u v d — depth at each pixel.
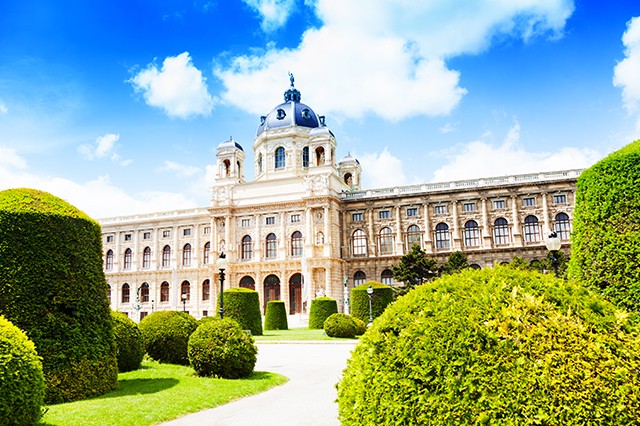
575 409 6.00
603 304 7.26
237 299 46.19
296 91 102.38
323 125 96.50
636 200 11.99
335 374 22.03
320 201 82.12
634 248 11.75
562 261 55.91
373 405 7.07
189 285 95.31
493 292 7.43
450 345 6.86
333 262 80.94
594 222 12.71
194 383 18.53
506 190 78.94
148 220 99.38
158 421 13.34
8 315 14.83
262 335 46.41
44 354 14.91
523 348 6.51
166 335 24.39
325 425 13.04
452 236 80.50
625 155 12.44
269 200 86.94
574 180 75.75
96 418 12.91
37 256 15.62
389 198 84.25
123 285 100.38
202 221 96.06
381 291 51.03
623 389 6.03
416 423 6.65
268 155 94.75
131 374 20.72
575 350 6.40
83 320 16.19
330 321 41.00
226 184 90.31
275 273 84.12
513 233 77.50
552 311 6.95
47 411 13.25
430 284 8.15
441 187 82.88
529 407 6.12
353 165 101.31
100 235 17.88
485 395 6.35
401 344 7.20
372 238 84.38
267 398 16.73
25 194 16.48
